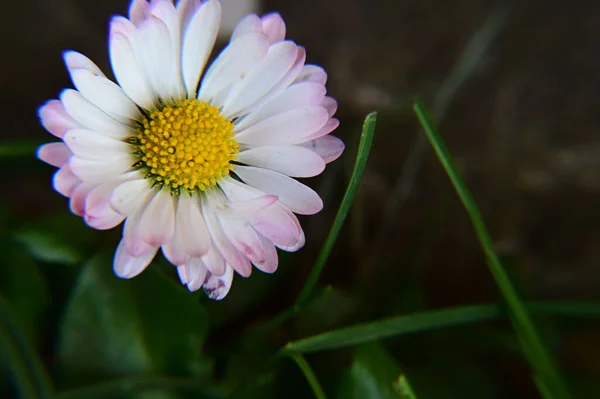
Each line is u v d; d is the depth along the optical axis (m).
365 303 0.14
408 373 0.13
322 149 0.12
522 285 0.14
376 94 0.15
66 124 0.11
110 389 0.12
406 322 0.12
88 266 0.12
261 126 0.11
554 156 0.15
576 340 0.14
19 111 0.14
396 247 0.14
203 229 0.11
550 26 0.15
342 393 0.12
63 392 0.12
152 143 0.11
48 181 0.14
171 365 0.12
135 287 0.12
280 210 0.11
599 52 0.15
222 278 0.11
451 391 0.13
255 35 0.11
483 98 0.15
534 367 0.12
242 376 0.13
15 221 0.13
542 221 0.15
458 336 0.14
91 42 0.14
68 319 0.12
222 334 0.13
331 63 0.15
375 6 0.15
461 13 0.15
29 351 0.12
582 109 0.15
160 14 0.11
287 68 0.11
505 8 0.15
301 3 0.15
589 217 0.15
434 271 0.15
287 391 0.13
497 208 0.15
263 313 0.14
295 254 0.14
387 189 0.15
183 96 0.12
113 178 0.11
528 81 0.15
